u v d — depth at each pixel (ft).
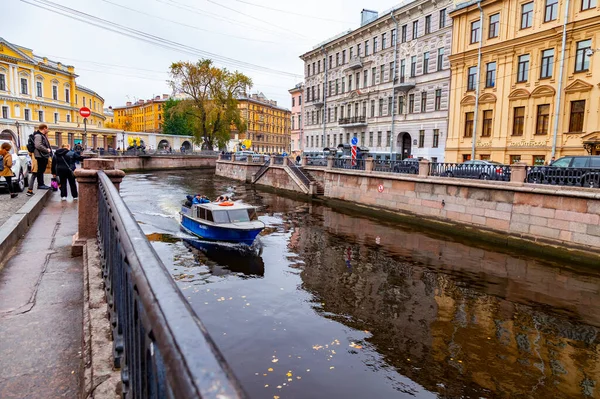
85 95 239.30
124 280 5.90
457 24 103.91
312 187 102.68
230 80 189.78
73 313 11.28
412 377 25.49
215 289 39.19
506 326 32.94
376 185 81.56
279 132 381.19
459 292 40.09
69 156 34.86
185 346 2.26
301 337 30.19
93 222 17.57
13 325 10.46
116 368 7.25
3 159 32.60
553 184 50.34
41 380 8.00
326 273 45.24
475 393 24.13
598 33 74.69
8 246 17.56
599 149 74.74
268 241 58.90
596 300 38.01
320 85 175.42
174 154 190.60
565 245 48.42
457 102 104.78
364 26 140.46
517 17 88.79
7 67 176.14
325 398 23.20
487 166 59.67
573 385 25.08
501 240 55.93
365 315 34.63
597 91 74.84
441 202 66.23
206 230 53.57
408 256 52.21
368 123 143.64
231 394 1.69
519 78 89.51
